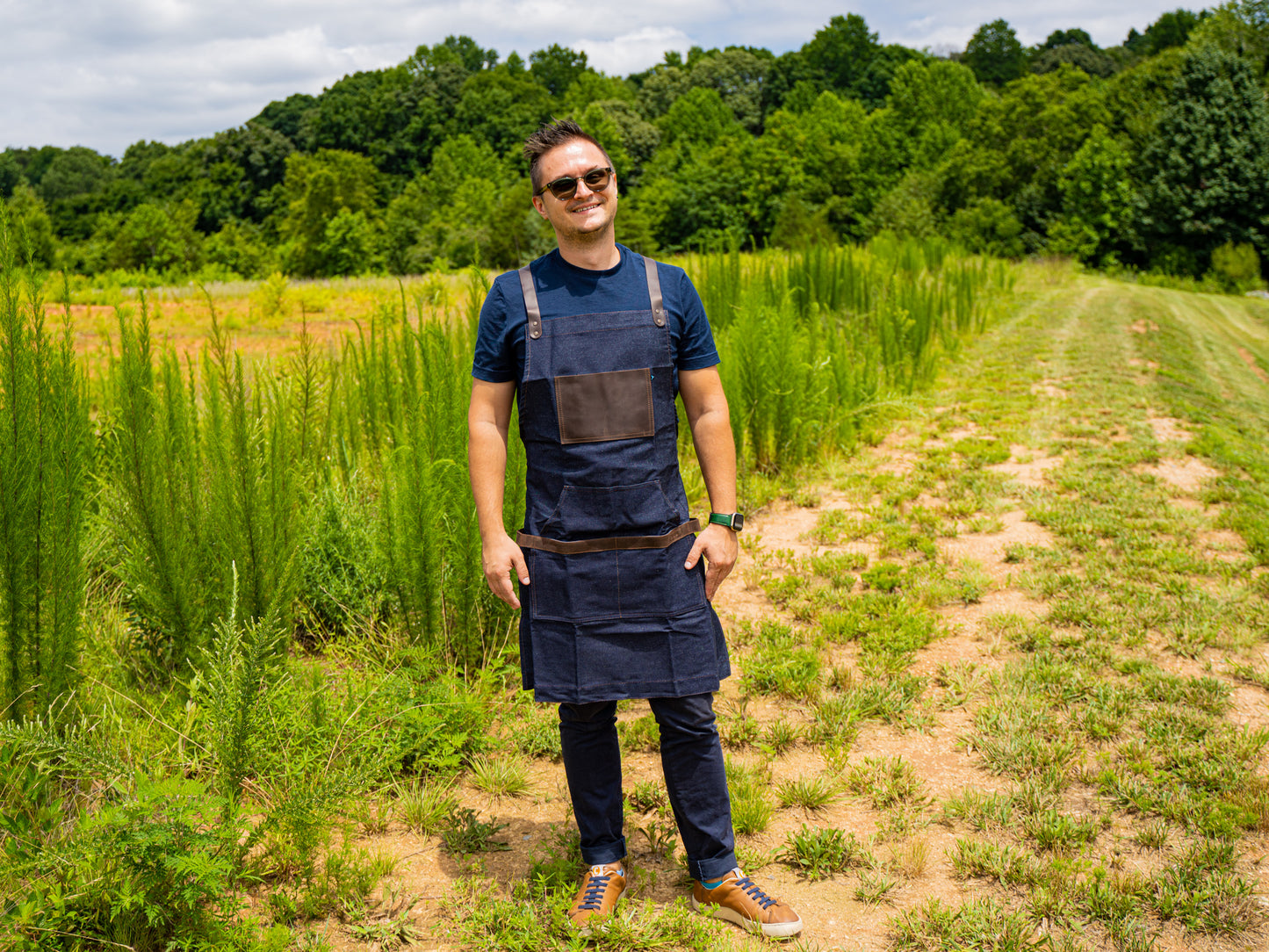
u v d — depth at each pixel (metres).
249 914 2.50
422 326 5.93
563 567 2.38
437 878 2.73
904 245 22.81
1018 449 8.30
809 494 6.83
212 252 87.88
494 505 2.43
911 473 7.43
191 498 3.67
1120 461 7.58
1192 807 2.98
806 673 3.99
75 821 2.64
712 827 2.53
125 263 87.50
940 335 13.95
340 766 3.08
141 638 3.69
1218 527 5.95
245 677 2.70
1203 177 49.75
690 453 7.40
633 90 154.88
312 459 5.39
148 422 3.51
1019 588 5.08
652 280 2.40
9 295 2.89
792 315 8.02
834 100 96.50
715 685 2.45
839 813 3.08
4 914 2.13
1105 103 61.16
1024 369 12.53
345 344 7.34
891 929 2.49
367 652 4.02
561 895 2.55
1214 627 4.36
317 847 2.77
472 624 3.97
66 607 2.99
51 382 2.98
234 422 3.69
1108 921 2.49
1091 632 4.38
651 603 2.38
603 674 2.38
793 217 59.34
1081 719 3.60
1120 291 28.09
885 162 77.00
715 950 2.38
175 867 2.12
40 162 160.50
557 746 3.46
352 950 2.41
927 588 4.96
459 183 90.44
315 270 81.62
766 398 7.25
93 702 3.23
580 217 2.30
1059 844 2.84
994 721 3.62
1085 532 5.86
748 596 5.02
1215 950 2.39
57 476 2.95
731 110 126.25
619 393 2.33
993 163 56.78
